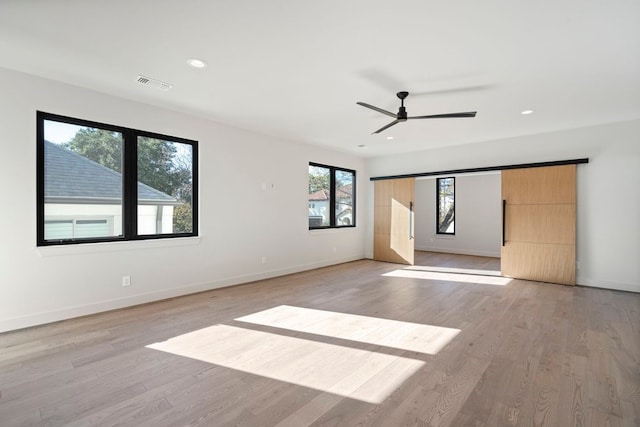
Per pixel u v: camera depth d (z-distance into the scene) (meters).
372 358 2.50
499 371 2.29
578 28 2.31
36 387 2.07
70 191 3.44
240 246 5.01
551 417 1.78
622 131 4.61
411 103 3.87
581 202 4.93
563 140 5.08
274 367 2.35
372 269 6.36
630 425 1.71
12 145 3.04
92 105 3.51
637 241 4.52
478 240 8.45
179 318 3.39
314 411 1.84
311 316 3.47
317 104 3.94
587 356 2.52
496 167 5.72
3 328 2.98
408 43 2.54
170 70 3.04
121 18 2.22
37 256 3.17
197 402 1.92
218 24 2.29
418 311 3.66
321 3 2.05
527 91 3.48
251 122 4.71
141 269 3.91
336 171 7.02
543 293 4.48
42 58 2.81
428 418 1.78
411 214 6.88
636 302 4.03
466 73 3.06
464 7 2.08
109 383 2.12
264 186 5.37
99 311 3.56
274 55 2.74
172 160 4.28
